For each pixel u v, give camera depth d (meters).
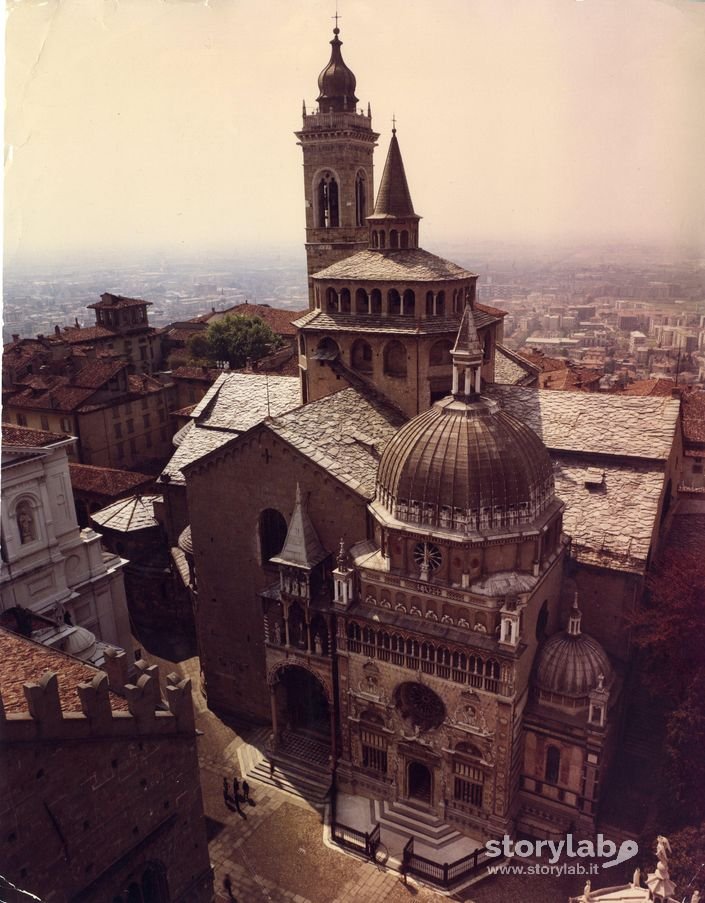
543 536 42.09
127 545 69.94
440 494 40.25
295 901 40.06
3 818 25.69
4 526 49.22
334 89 80.69
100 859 29.34
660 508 49.72
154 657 64.31
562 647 42.53
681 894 34.28
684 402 65.50
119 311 123.19
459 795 43.81
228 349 121.19
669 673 42.09
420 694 44.09
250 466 49.06
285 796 47.59
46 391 97.12
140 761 30.44
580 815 41.72
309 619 46.25
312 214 85.38
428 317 52.03
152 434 106.38
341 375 55.59
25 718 25.94
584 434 52.09
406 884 40.75
